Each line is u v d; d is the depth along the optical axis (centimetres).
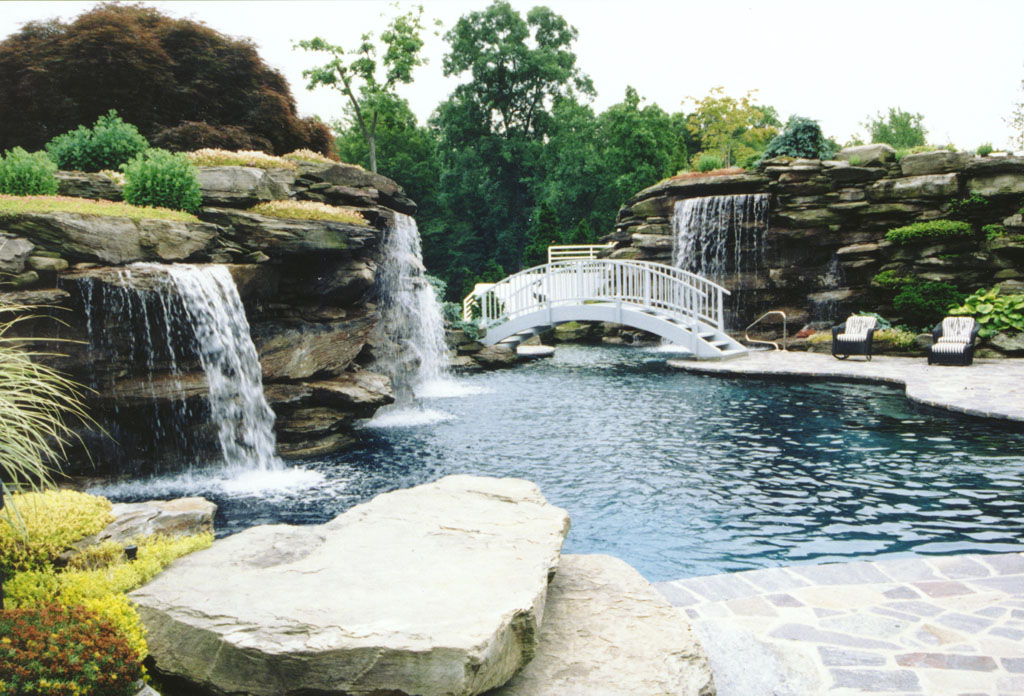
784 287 2488
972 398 1298
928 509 781
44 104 1827
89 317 978
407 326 1797
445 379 1964
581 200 5594
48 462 920
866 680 377
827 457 1012
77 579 395
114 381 998
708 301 2606
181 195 1202
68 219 980
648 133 5534
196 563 423
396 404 1546
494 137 5669
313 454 1146
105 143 1441
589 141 5712
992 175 2130
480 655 306
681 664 353
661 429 1246
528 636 349
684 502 841
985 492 832
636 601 426
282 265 1275
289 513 854
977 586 507
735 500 841
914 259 2217
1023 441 1062
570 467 1018
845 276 2395
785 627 449
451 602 354
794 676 384
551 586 448
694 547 702
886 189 2278
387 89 3231
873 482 888
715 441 1140
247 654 324
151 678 352
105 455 1000
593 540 730
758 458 1025
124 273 991
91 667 286
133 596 375
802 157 2556
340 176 1557
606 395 1630
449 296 5912
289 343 1246
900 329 2145
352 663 312
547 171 5578
